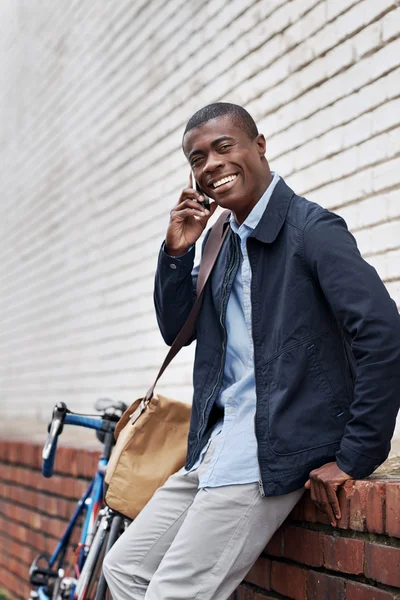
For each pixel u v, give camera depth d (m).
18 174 11.05
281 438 2.55
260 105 5.22
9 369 11.20
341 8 4.43
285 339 2.59
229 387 2.79
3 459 8.20
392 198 4.04
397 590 2.37
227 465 2.63
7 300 11.44
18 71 11.15
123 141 7.56
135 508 3.36
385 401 2.34
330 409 2.56
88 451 5.68
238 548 2.62
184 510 3.00
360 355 2.39
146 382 6.89
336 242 2.48
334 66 4.49
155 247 6.82
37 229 10.16
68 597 4.37
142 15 7.20
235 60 5.56
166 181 6.65
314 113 4.66
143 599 2.97
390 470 2.91
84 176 8.58
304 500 2.80
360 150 4.28
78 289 8.66
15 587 7.48
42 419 9.70
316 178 4.63
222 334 2.85
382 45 4.12
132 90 7.39
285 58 4.95
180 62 6.43
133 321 7.22
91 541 4.31
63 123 9.27
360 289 2.39
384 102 4.10
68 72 9.12
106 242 7.91
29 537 7.09
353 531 2.56
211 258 2.94
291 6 4.91
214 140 2.70
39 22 10.22
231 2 5.64
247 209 2.77
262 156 2.79
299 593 2.84
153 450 3.42
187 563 2.62
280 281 2.64
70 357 8.83
